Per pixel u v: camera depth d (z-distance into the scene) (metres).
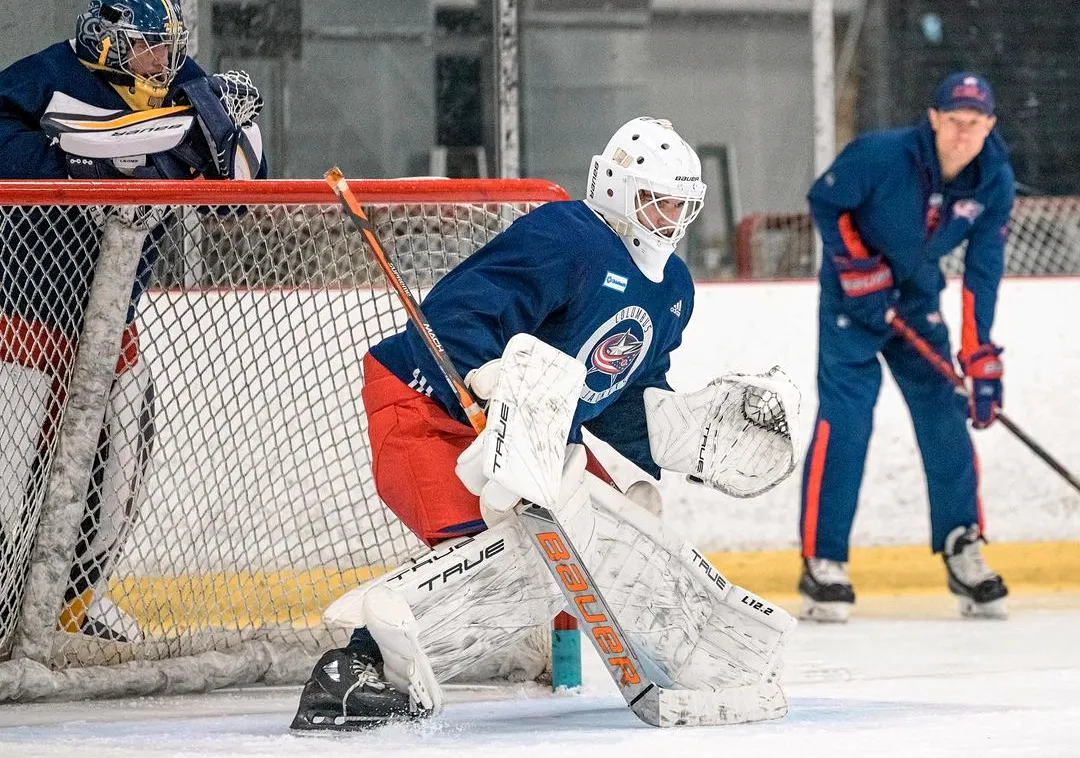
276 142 19.41
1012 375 21.28
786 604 18.77
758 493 10.62
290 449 12.98
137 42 11.75
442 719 10.09
